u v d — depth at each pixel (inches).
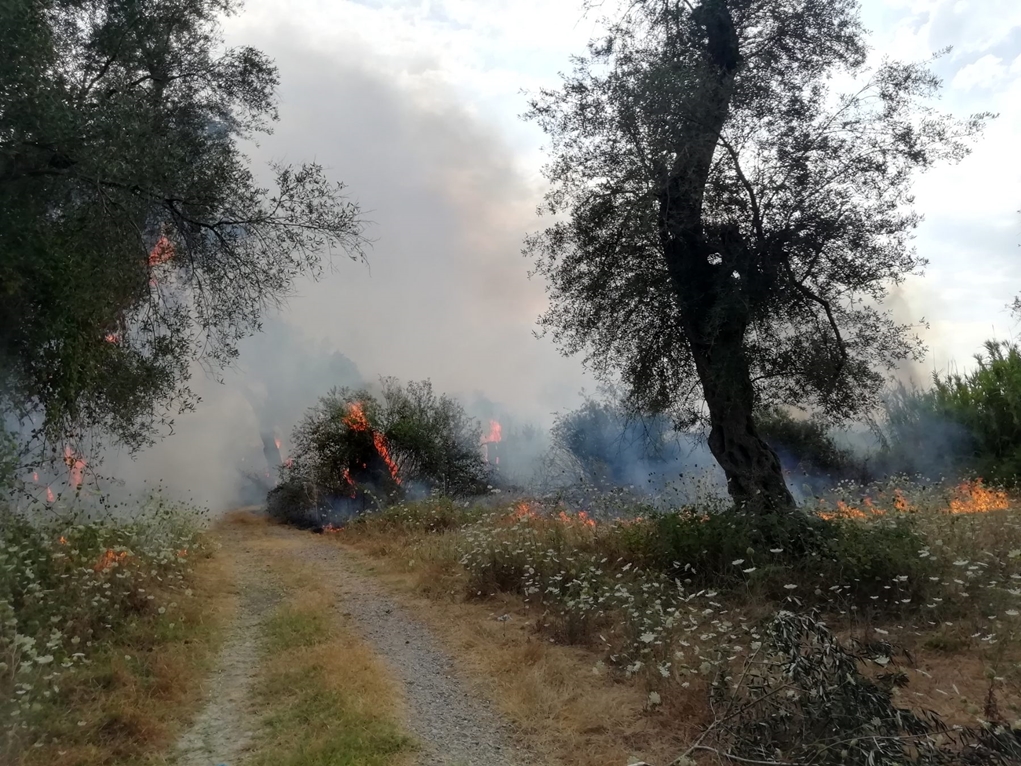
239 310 326.6
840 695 140.3
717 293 305.9
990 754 128.3
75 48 273.9
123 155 240.1
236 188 308.2
